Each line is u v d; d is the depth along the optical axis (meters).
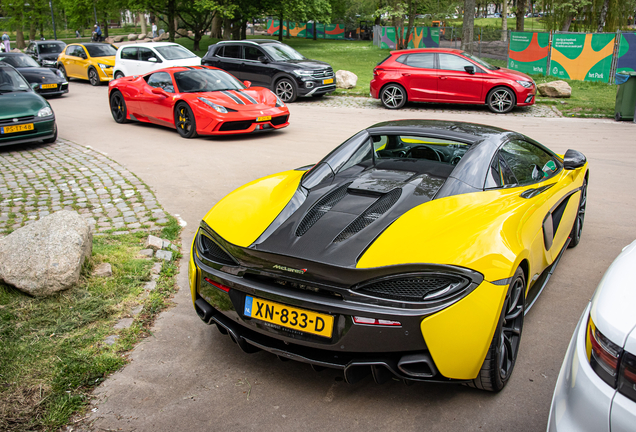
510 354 2.55
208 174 6.86
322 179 3.15
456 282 2.15
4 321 3.10
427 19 31.88
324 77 14.23
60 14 41.53
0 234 4.61
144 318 3.26
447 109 12.91
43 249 3.45
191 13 29.03
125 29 64.06
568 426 1.54
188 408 2.44
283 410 2.42
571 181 3.82
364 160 3.34
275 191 3.04
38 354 2.80
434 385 2.59
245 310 2.49
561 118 11.41
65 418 2.33
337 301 2.23
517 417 2.33
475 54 27.06
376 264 2.17
